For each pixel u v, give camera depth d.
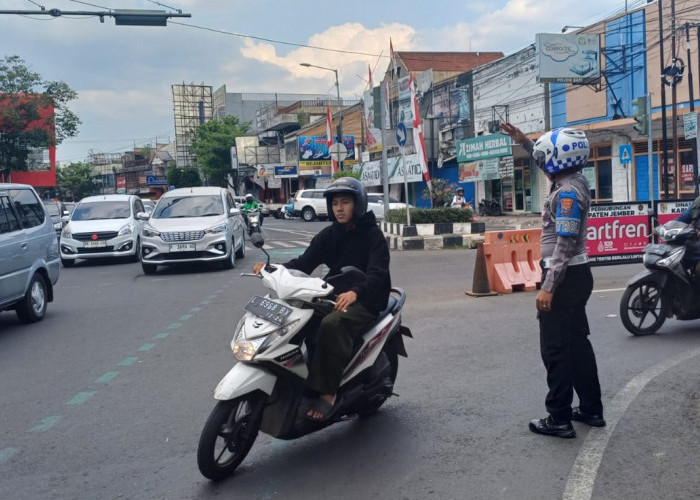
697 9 20.61
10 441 4.76
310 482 3.88
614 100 23.98
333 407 4.10
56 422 5.13
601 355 6.41
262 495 3.75
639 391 5.26
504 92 30.05
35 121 38.16
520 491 3.63
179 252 14.19
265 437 4.66
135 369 6.62
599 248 11.12
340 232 4.55
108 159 128.50
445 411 5.00
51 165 46.53
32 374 6.60
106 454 4.45
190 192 16.03
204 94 102.31
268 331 3.83
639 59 22.78
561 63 23.38
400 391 5.54
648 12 22.33
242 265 15.68
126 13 14.77
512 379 5.72
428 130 34.47
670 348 6.59
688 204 11.51
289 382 4.00
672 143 21.72
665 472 3.79
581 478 3.75
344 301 3.96
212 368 6.52
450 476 3.87
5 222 8.79
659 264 7.05
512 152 29.75
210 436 3.79
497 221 27.80
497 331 7.57
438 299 9.77
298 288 3.94
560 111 26.70
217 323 8.80
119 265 17.19
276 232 28.11
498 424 4.68
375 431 4.65
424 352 6.75
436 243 17.08
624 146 19.86
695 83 20.81
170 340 7.88
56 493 3.89
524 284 10.27
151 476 4.08
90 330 8.70
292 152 58.72
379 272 4.25
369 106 42.25
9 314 10.39
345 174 36.16
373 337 4.39
